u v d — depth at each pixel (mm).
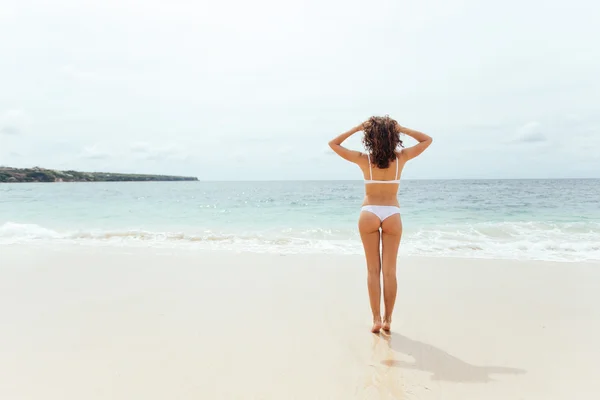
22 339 3244
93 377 2627
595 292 4496
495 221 11703
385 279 3396
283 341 3234
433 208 15469
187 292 4574
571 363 2830
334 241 8297
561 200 18688
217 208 16656
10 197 24156
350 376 2662
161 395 2414
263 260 6301
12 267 5840
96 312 3900
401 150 3377
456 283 4930
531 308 3996
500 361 2881
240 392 2453
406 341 3246
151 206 17672
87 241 8391
